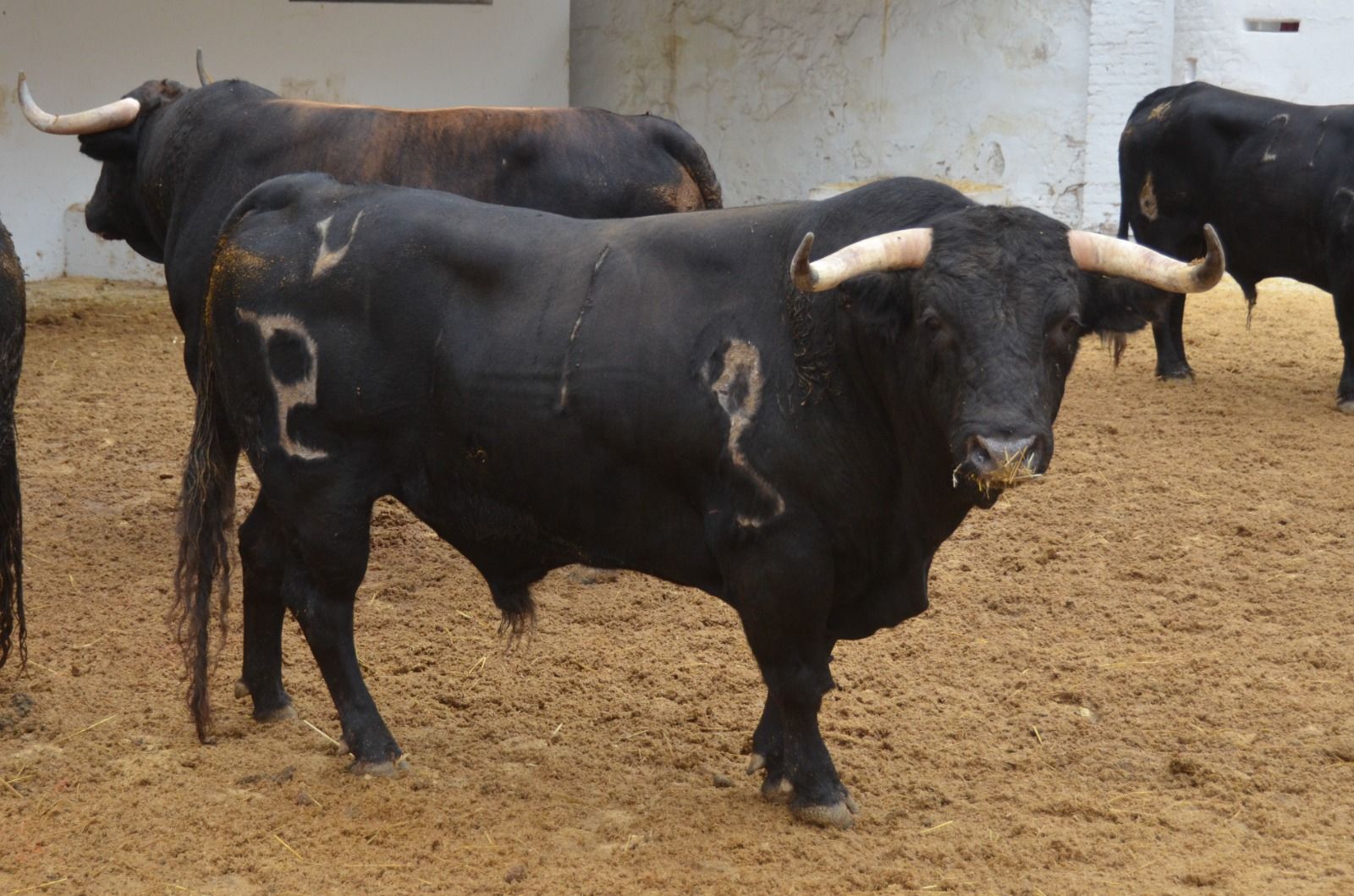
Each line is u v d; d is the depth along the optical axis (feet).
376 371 19.56
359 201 20.18
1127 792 20.27
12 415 22.50
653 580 29.37
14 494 22.45
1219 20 69.15
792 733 18.98
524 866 17.75
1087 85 70.44
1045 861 18.13
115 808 19.29
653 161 29.89
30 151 63.46
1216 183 46.26
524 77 68.90
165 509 33.42
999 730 22.34
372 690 23.85
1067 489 34.99
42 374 46.96
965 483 17.26
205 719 21.13
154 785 20.07
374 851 18.28
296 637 25.86
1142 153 48.34
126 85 63.93
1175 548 30.89
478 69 68.18
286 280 19.79
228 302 20.24
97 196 33.50
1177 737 22.06
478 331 19.26
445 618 27.30
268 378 19.93
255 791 19.97
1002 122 72.23
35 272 64.54
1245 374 48.26
